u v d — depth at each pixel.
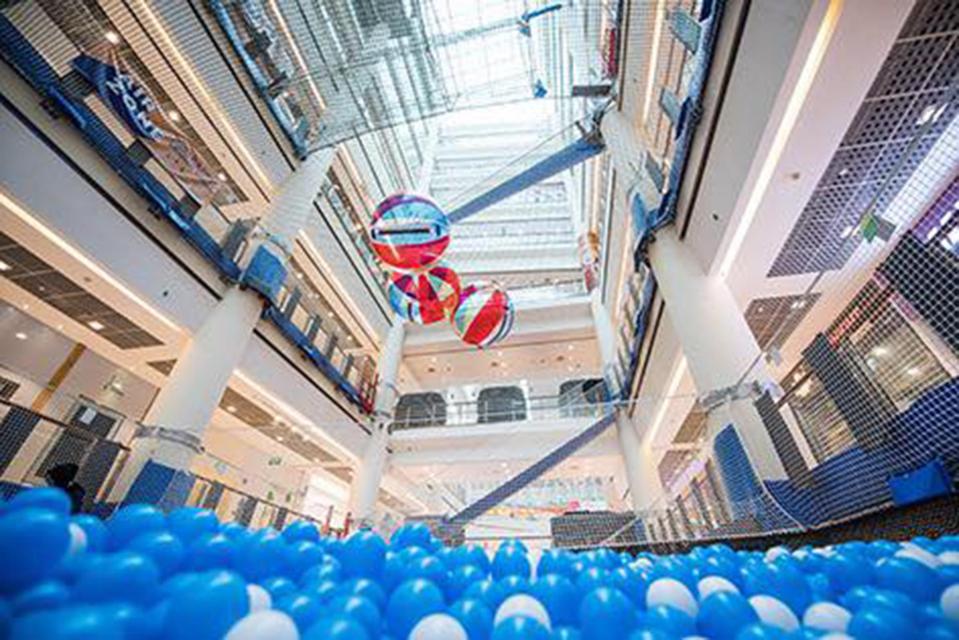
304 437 11.27
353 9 8.69
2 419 4.16
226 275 7.45
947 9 3.96
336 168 13.70
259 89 8.75
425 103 9.23
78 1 6.10
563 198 22.03
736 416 4.73
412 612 1.25
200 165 8.14
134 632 0.93
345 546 1.77
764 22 4.17
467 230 20.69
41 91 4.95
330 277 12.70
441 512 17.61
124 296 7.05
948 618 1.22
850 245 6.18
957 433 2.56
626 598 1.30
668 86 7.76
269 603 1.27
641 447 11.80
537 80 9.27
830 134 4.48
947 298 2.73
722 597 1.27
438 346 15.41
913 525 2.79
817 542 3.57
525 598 1.33
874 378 3.15
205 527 1.86
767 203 5.42
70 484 3.84
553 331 14.80
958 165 4.53
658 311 8.35
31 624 0.84
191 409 6.31
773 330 8.13
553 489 16.78
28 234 5.69
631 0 7.84
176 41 7.23
